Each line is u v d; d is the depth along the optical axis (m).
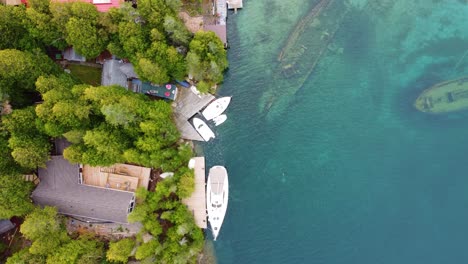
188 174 64.06
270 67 69.81
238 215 67.12
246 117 69.19
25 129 59.50
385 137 68.12
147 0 59.91
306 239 66.25
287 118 69.19
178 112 68.00
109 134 60.59
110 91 60.38
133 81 67.12
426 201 66.25
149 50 61.00
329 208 66.88
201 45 62.34
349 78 69.31
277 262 65.88
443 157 67.19
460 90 67.88
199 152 68.25
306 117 69.06
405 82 69.00
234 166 68.25
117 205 61.88
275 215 67.00
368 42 69.75
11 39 61.62
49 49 67.44
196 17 69.00
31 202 63.06
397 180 67.06
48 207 60.69
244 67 70.12
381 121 68.50
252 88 69.69
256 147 68.62
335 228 66.31
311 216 66.75
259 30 70.62
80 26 60.25
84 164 62.62
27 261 58.22
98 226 66.00
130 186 64.81
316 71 69.56
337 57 69.62
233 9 70.69
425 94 68.50
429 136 67.75
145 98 65.06
